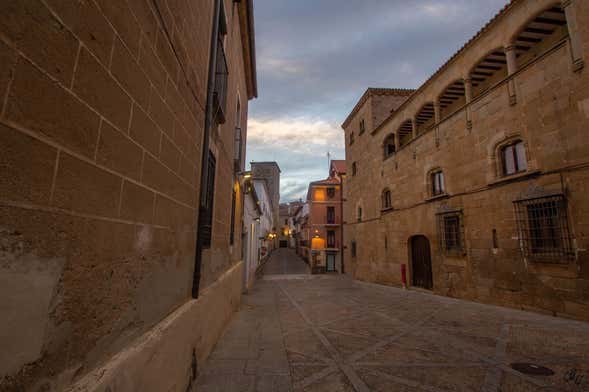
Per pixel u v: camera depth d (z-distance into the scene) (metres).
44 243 1.15
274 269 29.81
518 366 3.97
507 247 7.88
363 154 18.69
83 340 1.40
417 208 12.28
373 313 7.65
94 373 1.45
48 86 1.17
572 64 6.43
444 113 12.96
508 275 7.81
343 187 31.02
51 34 1.19
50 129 1.19
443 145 10.80
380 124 15.96
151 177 2.27
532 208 7.28
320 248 31.86
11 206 1.00
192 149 3.52
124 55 1.81
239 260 9.60
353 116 20.92
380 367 3.94
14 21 1.01
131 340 1.92
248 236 13.63
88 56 1.44
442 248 10.54
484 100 8.95
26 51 1.06
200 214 3.82
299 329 5.94
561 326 5.84
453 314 7.45
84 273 1.42
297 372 3.72
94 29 1.49
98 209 1.54
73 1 1.33
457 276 9.75
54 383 1.20
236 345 4.69
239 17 8.60
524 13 7.77
